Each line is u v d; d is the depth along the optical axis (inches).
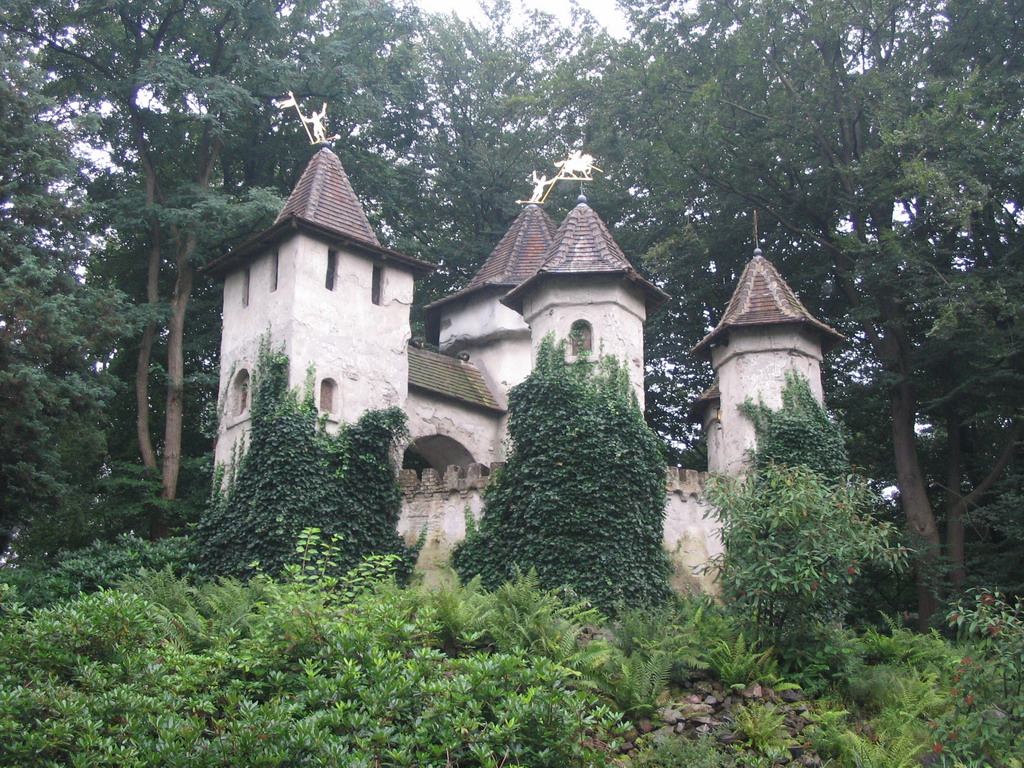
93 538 1152.2
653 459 1004.6
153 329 1249.4
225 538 965.2
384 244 1530.5
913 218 1278.3
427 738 539.2
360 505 994.1
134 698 543.2
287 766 511.5
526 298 1094.4
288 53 1363.2
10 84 1027.3
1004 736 601.0
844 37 1283.2
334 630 611.5
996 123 1230.9
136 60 1274.6
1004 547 1162.6
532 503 960.3
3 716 516.4
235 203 1326.3
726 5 1353.3
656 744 651.5
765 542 734.5
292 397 993.5
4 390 880.9
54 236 1027.3
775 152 1272.1
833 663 748.6
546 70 1621.6
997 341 1110.4
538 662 593.6
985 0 1246.3
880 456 1316.4
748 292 1110.4
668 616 796.6
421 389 1162.6
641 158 1343.5
